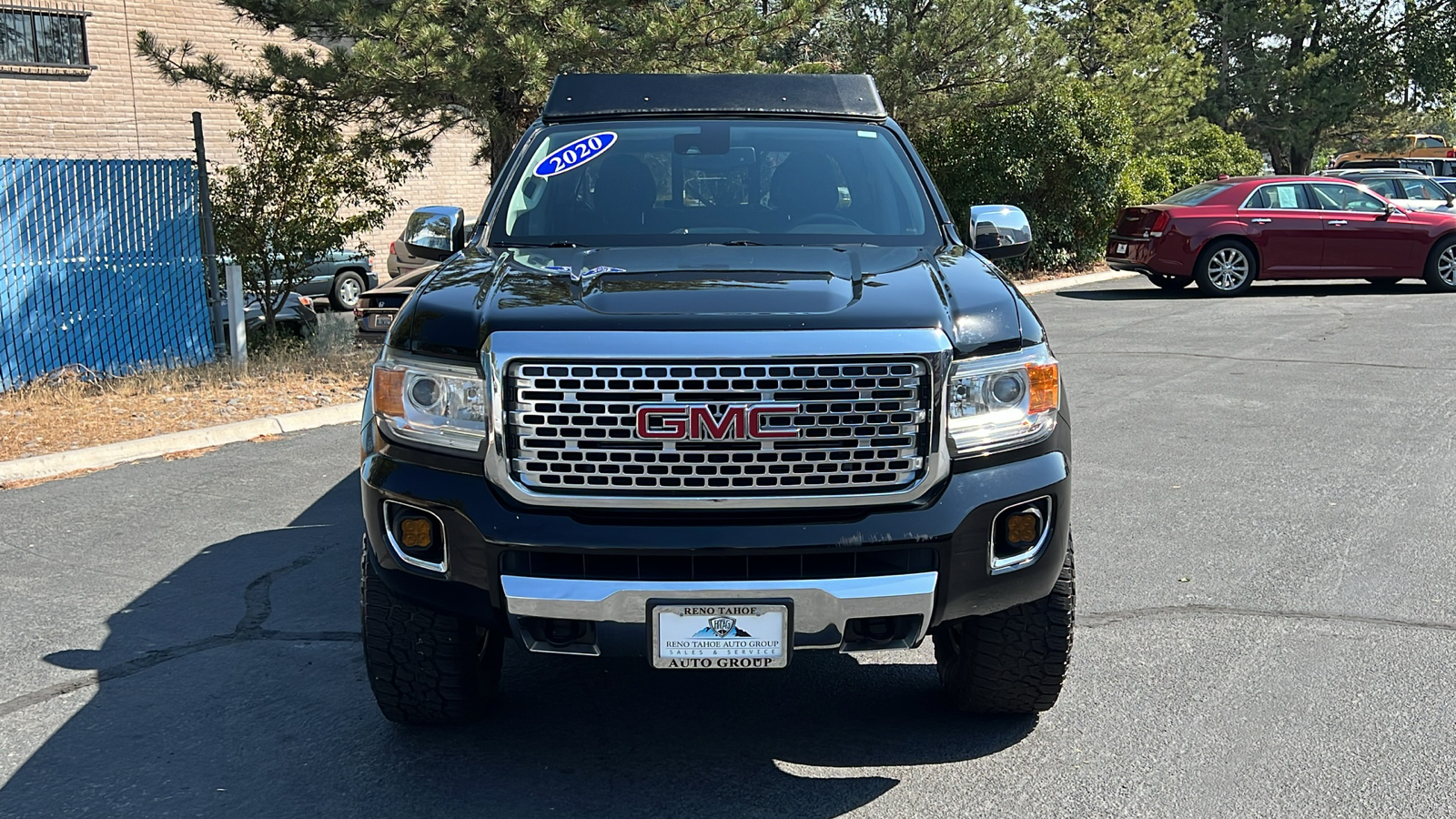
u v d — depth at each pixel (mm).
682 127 5000
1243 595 5145
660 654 3318
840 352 3227
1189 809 3424
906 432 3285
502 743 3920
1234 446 7855
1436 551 5676
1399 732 3877
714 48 13414
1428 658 4457
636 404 3238
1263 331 13383
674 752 3848
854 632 3451
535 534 3295
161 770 3730
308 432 8812
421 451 3461
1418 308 15414
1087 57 26922
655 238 4508
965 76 19078
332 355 11703
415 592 3492
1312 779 3582
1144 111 25547
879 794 3547
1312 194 17734
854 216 4633
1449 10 45344
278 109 13656
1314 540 5879
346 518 6516
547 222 4613
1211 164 30047
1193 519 6258
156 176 11133
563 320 3311
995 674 3801
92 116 19922
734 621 3297
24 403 9609
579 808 3490
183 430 8570
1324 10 45312
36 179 10492
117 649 4730
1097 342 12734
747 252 4191
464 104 13445
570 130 5043
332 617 5066
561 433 3268
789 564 3312
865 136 5023
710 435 3230
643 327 3262
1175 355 11734
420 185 23719
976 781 3615
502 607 3387
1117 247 18578
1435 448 7711
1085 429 8422
